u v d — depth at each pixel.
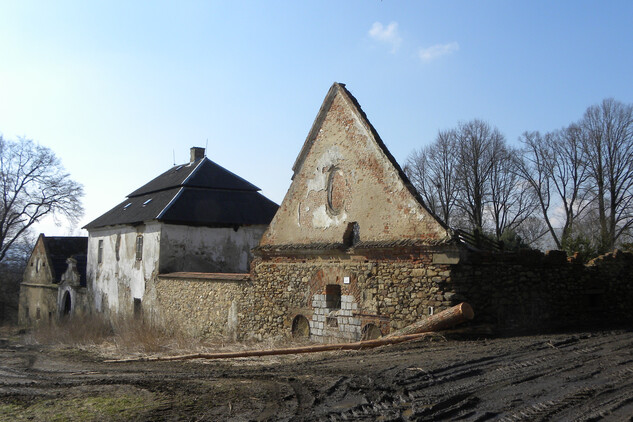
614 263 16.86
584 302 15.98
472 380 8.79
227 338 20.67
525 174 39.56
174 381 10.59
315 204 18.02
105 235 33.53
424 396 7.98
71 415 8.30
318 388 8.95
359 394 8.39
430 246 13.89
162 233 27.31
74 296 36.03
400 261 14.86
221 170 32.72
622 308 16.81
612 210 33.91
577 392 7.79
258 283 19.81
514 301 14.28
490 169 40.06
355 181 16.56
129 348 19.88
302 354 13.31
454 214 42.44
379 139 16.03
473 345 12.07
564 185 37.41
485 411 7.11
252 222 29.31
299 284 18.17
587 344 11.78
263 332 19.34
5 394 10.50
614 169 34.00
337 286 17.12
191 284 23.86
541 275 14.98
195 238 28.11
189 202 28.84
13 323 48.94
